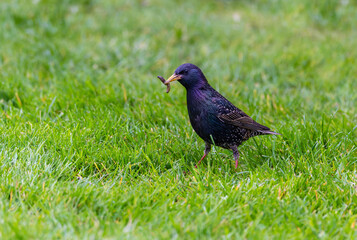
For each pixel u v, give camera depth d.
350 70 15.02
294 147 9.90
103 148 9.37
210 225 6.84
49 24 17.03
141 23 18.12
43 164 8.48
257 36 17.59
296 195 7.86
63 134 9.54
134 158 9.03
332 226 6.99
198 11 20.08
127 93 12.45
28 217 6.82
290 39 17.69
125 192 7.80
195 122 9.26
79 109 11.41
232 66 15.15
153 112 11.51
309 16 19.75
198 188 8.09
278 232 6.79
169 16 18.80
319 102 12.96
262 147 9.87
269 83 14.36
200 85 9.11
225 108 9.05
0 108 11.23
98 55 15.61
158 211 7.27
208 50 16.50
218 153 9.95
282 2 21.17
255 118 11.46
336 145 9.91
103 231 6.64
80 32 17.19
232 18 19.48
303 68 15.36
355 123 11.35
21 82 12.72
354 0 21.19
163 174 8.71
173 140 10.21
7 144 9.13
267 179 8.50
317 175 8.67
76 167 8.74
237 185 8.11
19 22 17.22
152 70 15.23
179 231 6.70
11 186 7.49
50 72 14.10
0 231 6.38
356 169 9.07
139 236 6.49
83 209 7.25
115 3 20.03
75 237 6.37
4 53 14.50
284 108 12.18
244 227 7.02
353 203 7.79
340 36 18.52
